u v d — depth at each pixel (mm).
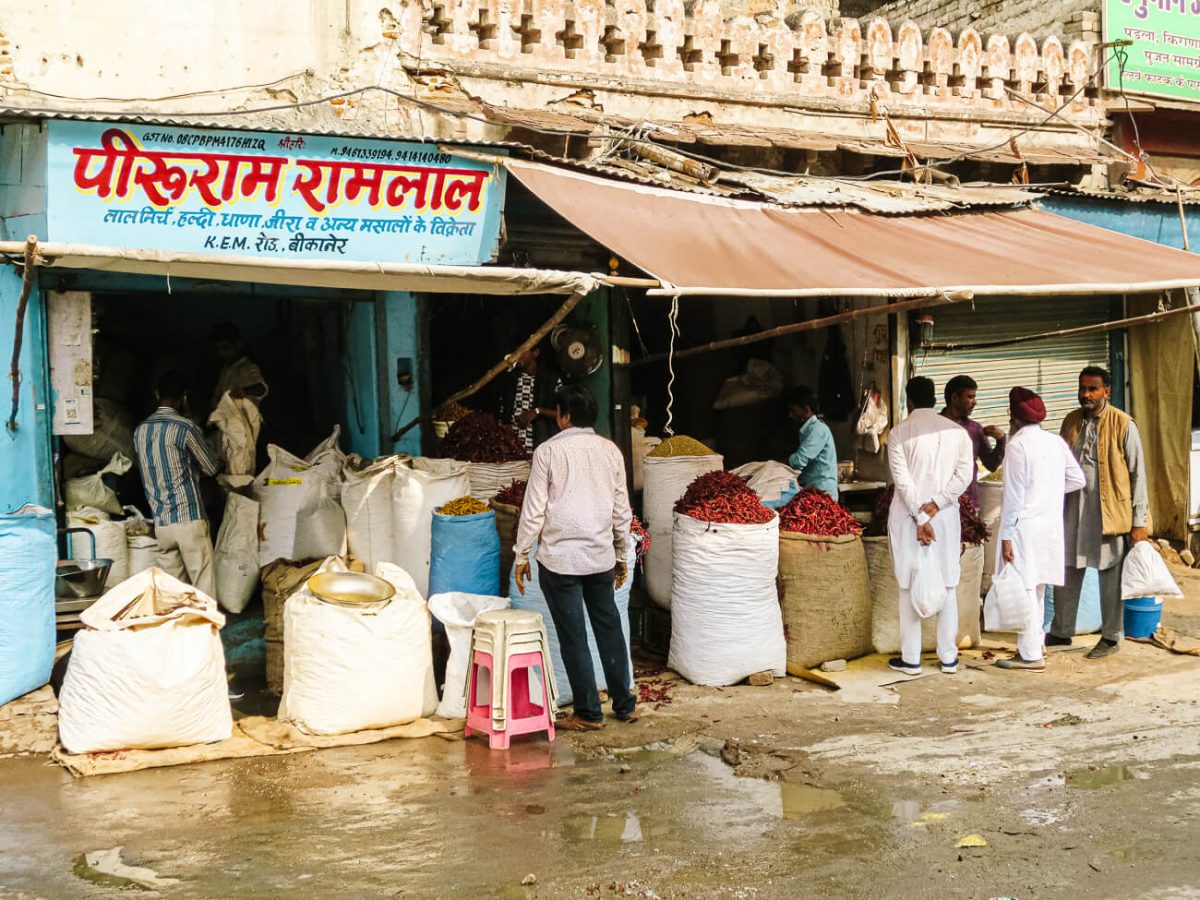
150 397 9336
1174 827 4945
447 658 7008
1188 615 9117
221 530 7637
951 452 7207
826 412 10320
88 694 5645
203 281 7469
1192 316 10836
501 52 9078
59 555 7051
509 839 4828
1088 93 11703
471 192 7082
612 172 7629
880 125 10656
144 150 6207
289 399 9891
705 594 7016
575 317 8797
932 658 7707
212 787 5387
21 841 4770
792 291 6281
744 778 5551
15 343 5742
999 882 4438
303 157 6574
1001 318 10547
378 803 5215
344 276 5863
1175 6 11969
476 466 7906
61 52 7914
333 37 8516
